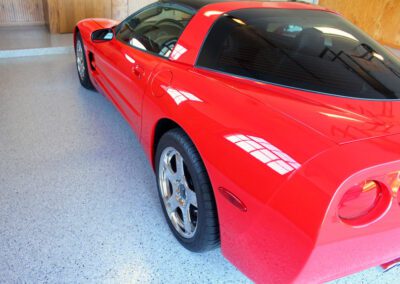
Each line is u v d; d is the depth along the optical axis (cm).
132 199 202
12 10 560
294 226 97
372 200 100
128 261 160
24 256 158
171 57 182
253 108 125
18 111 305
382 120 117
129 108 217
